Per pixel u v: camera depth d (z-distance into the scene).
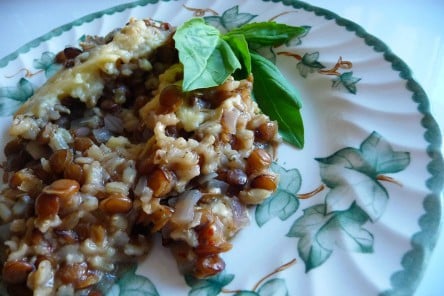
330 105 0.19
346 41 0.20
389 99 0.18
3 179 0.17
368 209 0.15
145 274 0.15
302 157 0.17
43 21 0.27
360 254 0.14
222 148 0.16
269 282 0.14
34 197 0.15
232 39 0.18
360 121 0.17
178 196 0.15
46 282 0.14
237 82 0.17
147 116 0.17
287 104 0.18
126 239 0.15
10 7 0.28
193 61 0.16
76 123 0.18
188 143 0.15
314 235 0.15
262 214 0.16
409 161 0.16
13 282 0.14
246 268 0.14
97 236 0.14
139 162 0.15
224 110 0.16
